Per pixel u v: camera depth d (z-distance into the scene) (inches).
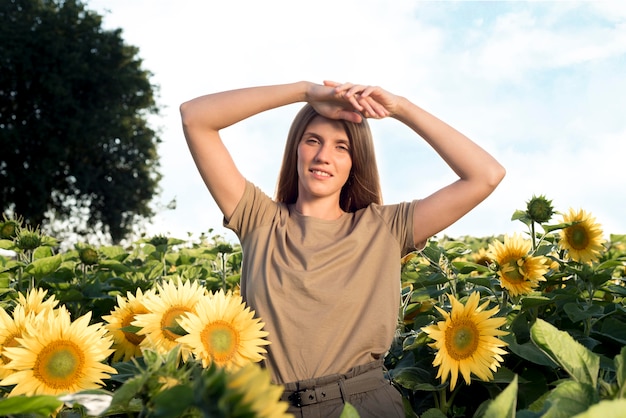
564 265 110.7
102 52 887.1
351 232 84.7
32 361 55.3
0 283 125.3
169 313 67.4
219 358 61.8
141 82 920.9
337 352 76.3
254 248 84.2
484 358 76.1
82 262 133.8
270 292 78.5
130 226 936.9
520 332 92.5
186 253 167.9
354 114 86.7
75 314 114.0
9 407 38.7
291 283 78.8
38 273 118.7
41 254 133.9
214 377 27.5
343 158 88.4
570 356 42.3
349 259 81.9
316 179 87.4
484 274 123.2
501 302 97.6
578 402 37.2
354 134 88.7
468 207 84.7
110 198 901.2
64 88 824.3
